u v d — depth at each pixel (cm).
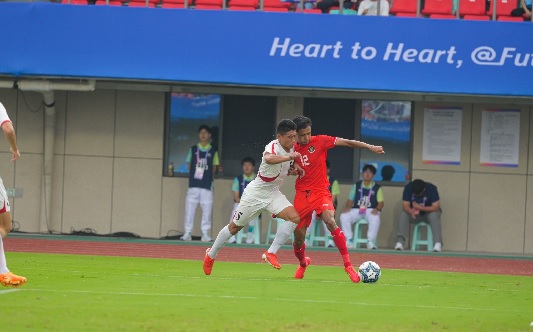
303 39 5759
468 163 6406
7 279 3200
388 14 6044
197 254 5425
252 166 6231
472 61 5728
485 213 6406
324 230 6306
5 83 6028
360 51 5744
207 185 6300
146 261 4822
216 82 5772
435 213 6153
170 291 3322
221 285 3584
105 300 2998
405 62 5738
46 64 5847
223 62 5781
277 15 5766
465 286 3966
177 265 4628
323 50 5750
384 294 3450
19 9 5853
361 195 6216
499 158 6400
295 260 5225
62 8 5847
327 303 3083
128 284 3541
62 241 5991
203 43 5781
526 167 6384
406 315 2856
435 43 5728
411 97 6106
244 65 5772
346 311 2897
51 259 4722
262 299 3138
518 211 6388
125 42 5816
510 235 6394
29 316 2611
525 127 6378
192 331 2431
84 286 3425
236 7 6138
